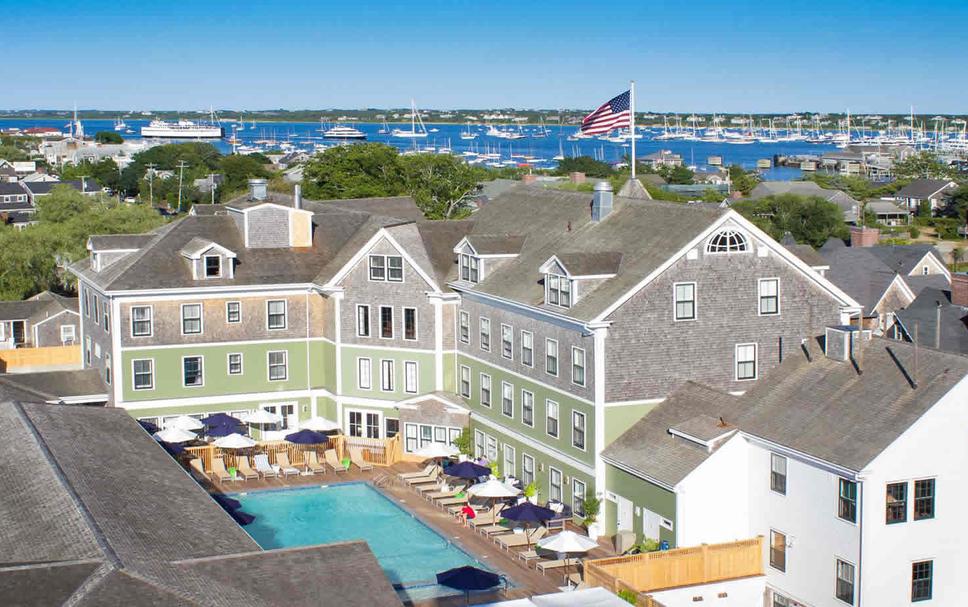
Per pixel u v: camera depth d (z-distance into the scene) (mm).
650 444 44938
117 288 57969
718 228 47219
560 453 49031
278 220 62969
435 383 58531
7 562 26594
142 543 28312
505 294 52750
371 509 50594
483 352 55562
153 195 197875
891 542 37812
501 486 47062
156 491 34562
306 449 57938
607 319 45844
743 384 48469
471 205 139375
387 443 57281
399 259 58438
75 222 106938
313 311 61938
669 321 46969
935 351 40688
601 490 46312
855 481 37500
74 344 87938
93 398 59812
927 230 181250
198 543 29875
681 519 41750
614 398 46312
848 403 40938
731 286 47844
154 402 59375
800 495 40000
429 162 128125
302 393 62250
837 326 44844
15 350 77812
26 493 32156
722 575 40750
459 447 56625
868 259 91312
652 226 50062
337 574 27688
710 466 42031
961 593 39125
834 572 38750
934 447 38094
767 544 41594
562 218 56719
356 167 124125
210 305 60000
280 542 46031
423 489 52375
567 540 40438
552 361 49500
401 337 58938
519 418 52531
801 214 143750
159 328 59094
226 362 60594
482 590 39562
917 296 82625
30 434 37344
